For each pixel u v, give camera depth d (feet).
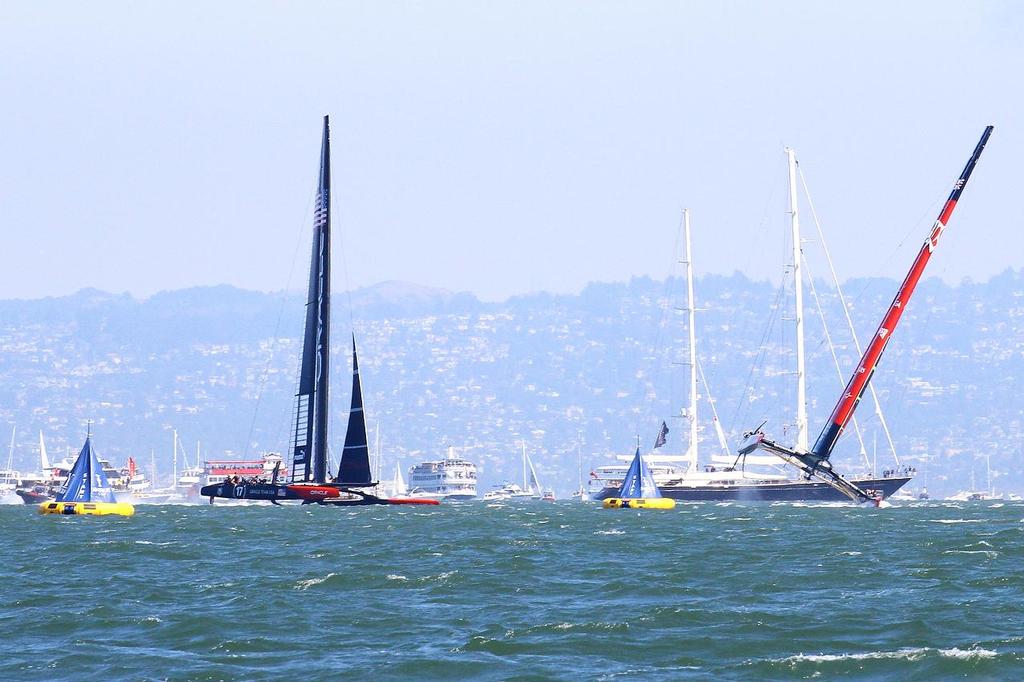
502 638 500.74
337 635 515.50
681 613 544.21
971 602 565.12
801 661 454.40
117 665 465.47
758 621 528.22
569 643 492.13
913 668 442.09
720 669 450.71
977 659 447.83
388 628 529.04
